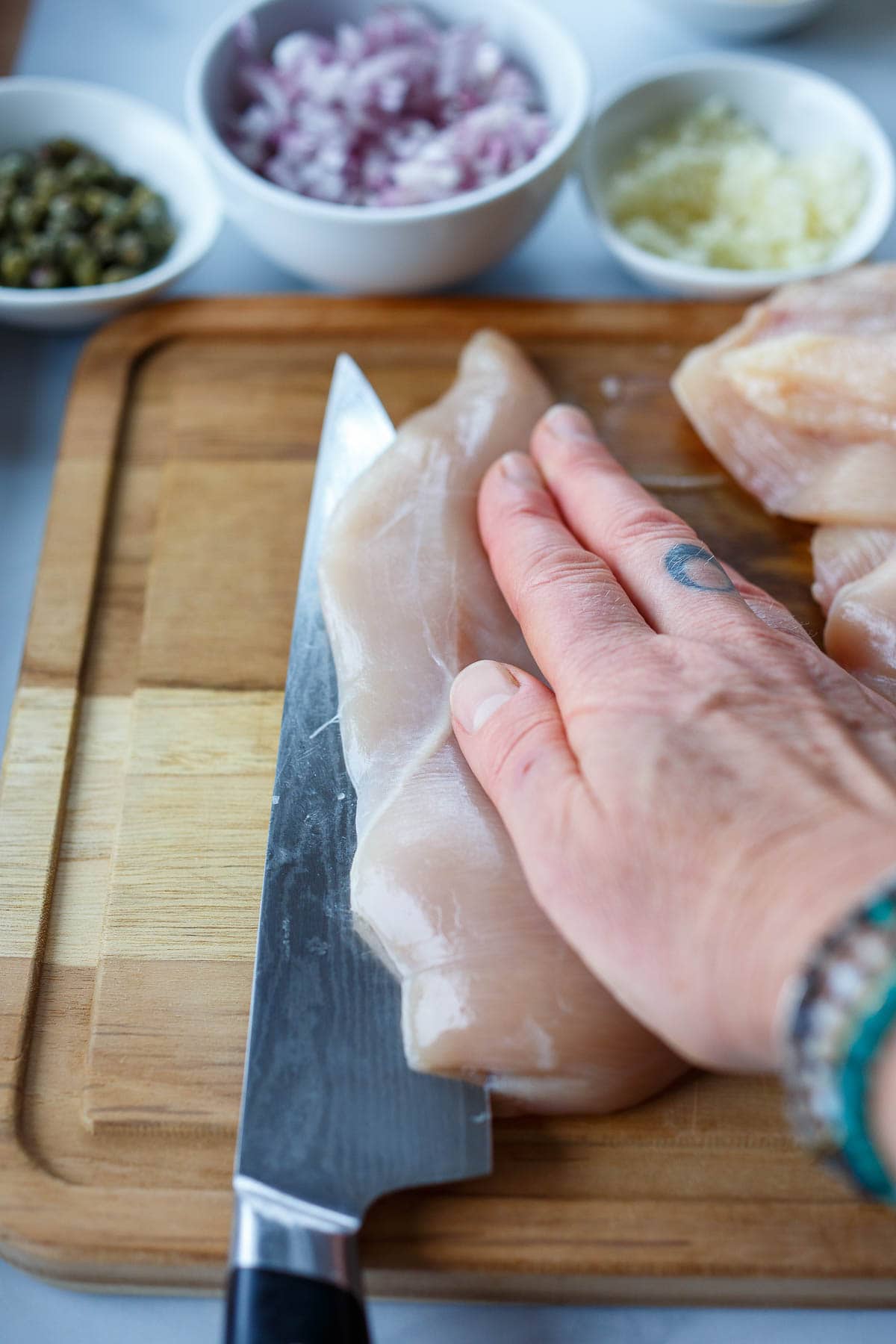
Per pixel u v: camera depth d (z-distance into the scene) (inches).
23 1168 18.9
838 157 25.5
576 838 17.6
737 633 18.9
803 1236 18.5
